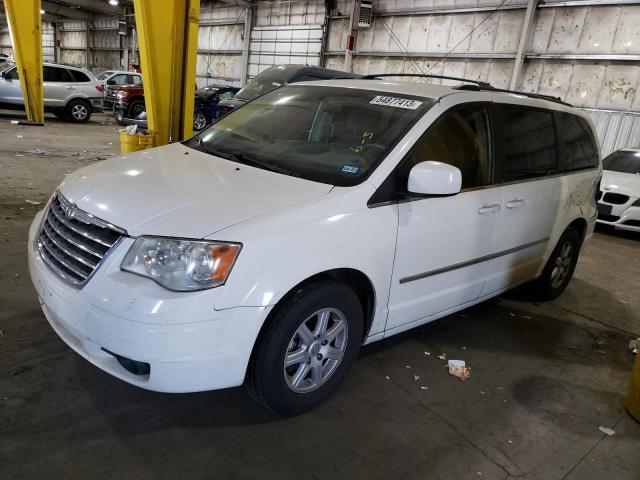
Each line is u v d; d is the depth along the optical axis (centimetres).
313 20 1794
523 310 411
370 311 260
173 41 658
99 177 248
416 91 301
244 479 201
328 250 221
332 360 247
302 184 240
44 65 1402
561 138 388
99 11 2641
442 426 249
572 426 262
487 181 309
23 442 205
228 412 239
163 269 193
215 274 194
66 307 205
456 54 1389
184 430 224
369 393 269
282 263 206
